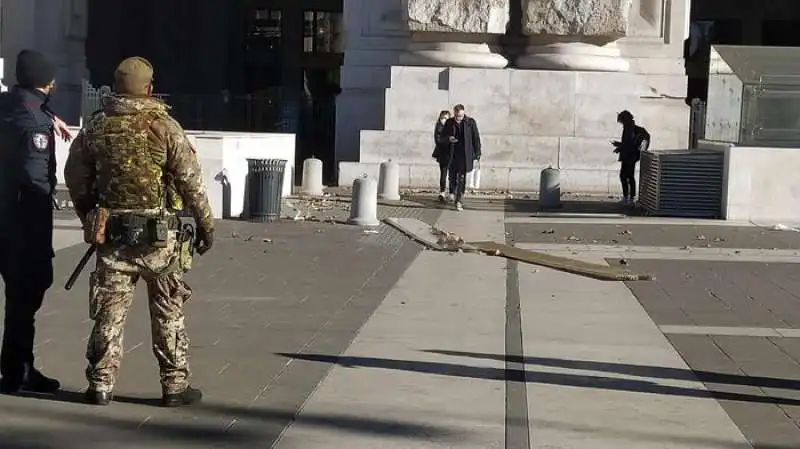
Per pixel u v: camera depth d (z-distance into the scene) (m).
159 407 6.89
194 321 9.67
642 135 22.09
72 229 15.92
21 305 6.97
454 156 21.14
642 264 13.79
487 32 26.52
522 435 6.43
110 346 6.85
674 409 7.07
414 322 9.77
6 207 6.76
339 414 6.80
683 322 10.05
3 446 6.05
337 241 15.53
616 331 9.55
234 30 48.91
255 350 8.55
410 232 16.53
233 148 18.27
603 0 26.36
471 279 12.34
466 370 7.99
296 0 49.38
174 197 6.65
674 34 28.78
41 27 36.25
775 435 6.55
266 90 47.84
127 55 45.03
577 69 26.47
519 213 20.44
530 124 26.39
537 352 8.62
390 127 26.48
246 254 13.95
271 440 6.27
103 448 6.07
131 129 6.46
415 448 6.16
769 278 12.81
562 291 11.62
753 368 8.26
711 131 21.77
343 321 9.78
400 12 29.27
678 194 19.84
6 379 7.07
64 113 37.03
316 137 41.03
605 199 24.14
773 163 19.05
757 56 19.61
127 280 6.71
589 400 7.24
